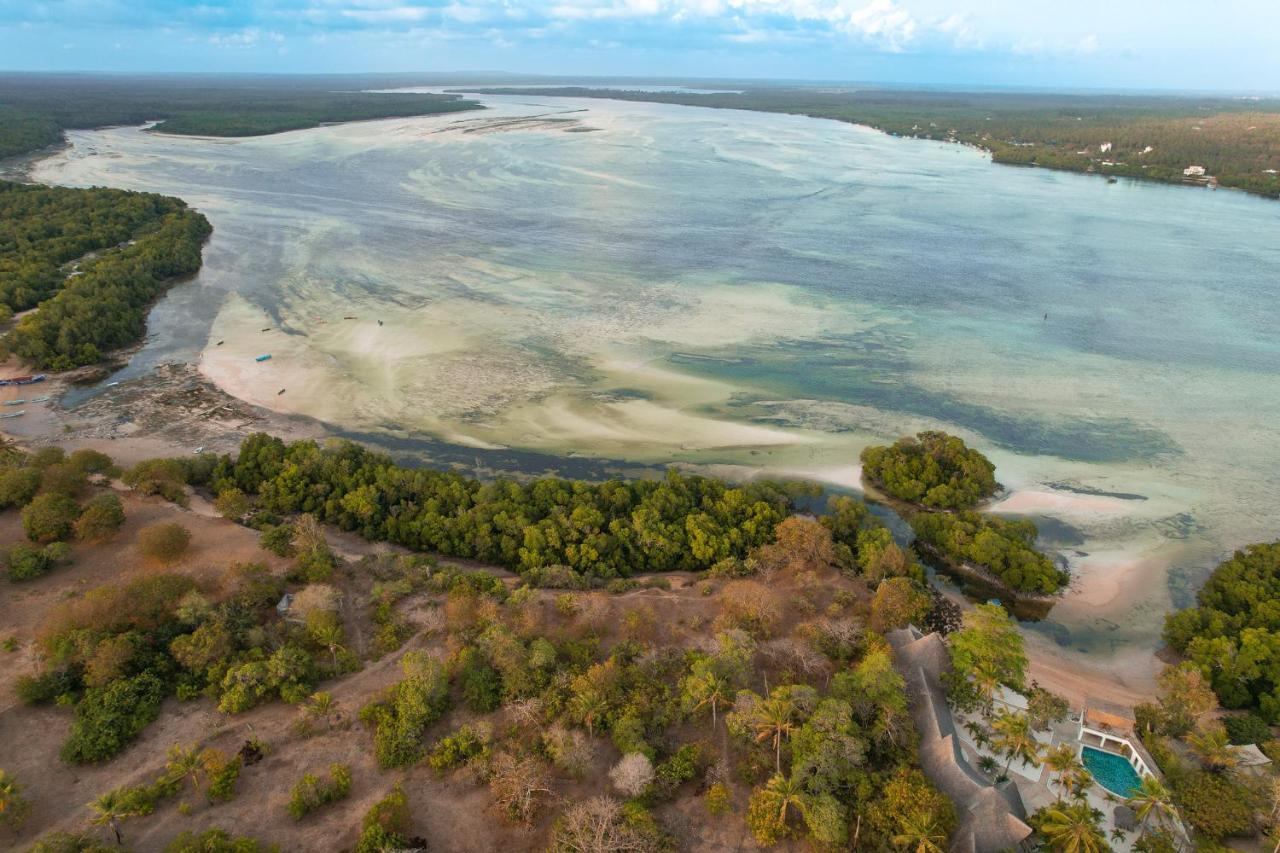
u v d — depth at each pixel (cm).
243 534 7975
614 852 4712
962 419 11062
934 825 4697
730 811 5181
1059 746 5622
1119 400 11581
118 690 5753
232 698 5816
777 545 7912
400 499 8694
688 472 9775
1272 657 6262
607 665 6050
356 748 5600
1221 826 4941
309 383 11775
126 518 8075
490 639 6334
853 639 6550
